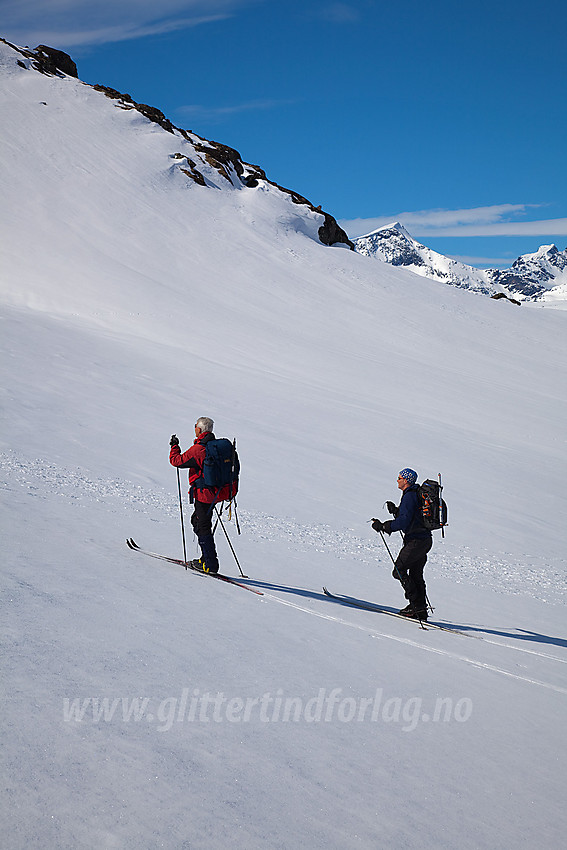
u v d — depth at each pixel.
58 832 2.41
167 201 75.50
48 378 22.23
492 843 3.00
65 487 10.52
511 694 5.24
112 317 42.47
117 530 8.42
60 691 3.49
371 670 5.07
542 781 3.78
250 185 97.56
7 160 74.31
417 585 7.37
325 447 21.03
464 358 48.31
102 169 78.44
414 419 29.36
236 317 48.50
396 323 54.44
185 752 3.16
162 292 50.88
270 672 4.49
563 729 4.70
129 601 5.40
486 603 9.28
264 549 9.72
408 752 3.76
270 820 2.78
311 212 88.88
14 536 6.72
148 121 97.00
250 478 15.72
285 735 3.60
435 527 7.34
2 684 3.40
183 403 23.11
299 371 36.78
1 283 46.75
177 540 8.75
